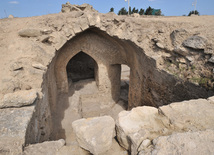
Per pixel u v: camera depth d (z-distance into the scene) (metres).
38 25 5.25
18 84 3.15
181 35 4.52
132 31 5.79
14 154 1.93
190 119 2.27
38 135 2.97
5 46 4.16
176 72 4.35
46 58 4.36
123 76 12.79
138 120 2.39
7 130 2.15
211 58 3.61
